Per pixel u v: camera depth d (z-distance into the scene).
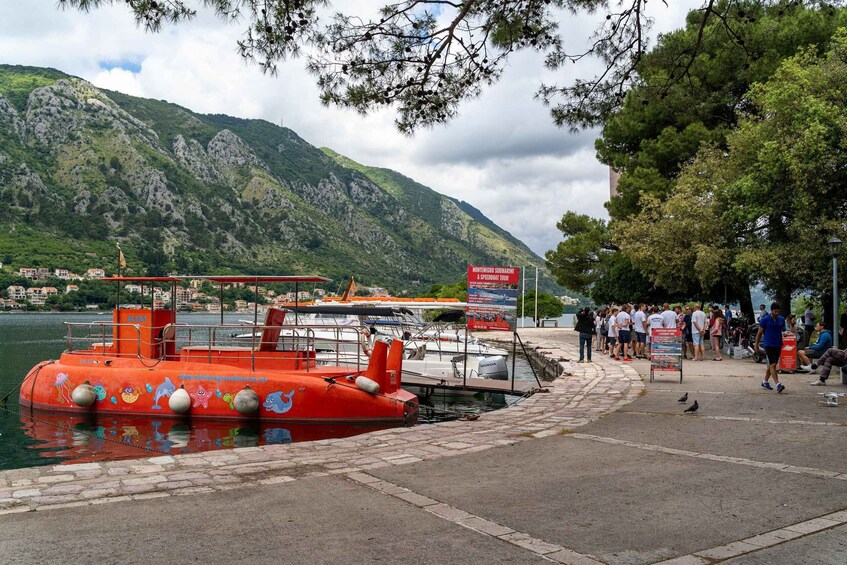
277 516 5.09
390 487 6.03
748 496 5.60
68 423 13.54
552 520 4.98
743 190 23.05
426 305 20.30
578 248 39.69
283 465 7.00
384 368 13.48
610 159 36.88
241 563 4.09
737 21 12.20
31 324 91.00
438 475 6.52
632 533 4.66
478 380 16.64
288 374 13.46
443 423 10.05
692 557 4.19
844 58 21.83
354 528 4.79
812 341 24.11
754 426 9.18
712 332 22.25
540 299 78.69
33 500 5.54
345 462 7.16
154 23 8.74
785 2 11.85
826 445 7.78
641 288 36.28
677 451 7.58
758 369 18.45
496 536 4.61
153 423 13.45
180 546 4.39
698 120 31.66
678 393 13.29
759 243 24.62
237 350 14.91
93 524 4.89
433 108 11.93
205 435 12.40
